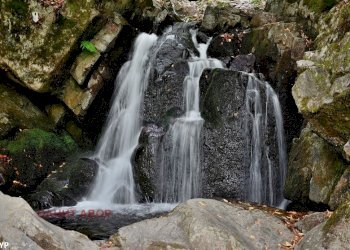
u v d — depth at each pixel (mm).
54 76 7508
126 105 8117
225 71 7230
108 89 8227
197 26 9742
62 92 7852
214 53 8820
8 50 7215
